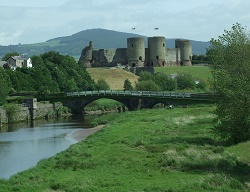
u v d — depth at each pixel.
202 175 42.94
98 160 52.50
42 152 69.50
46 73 165.50
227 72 58.12
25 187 40.69
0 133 95.44
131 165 49.28
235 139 57.66
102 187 40.41
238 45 59.59
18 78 154.75
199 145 58.16
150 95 129.00
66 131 97.06
